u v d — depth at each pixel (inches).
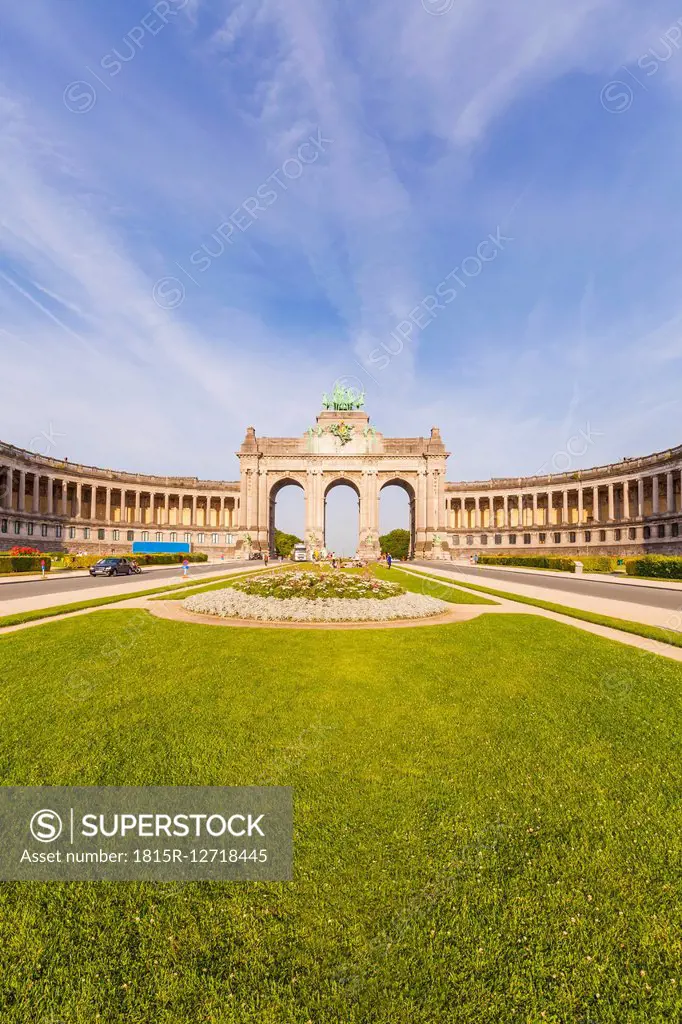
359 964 149.1
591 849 199.8
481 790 239.0
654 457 2866.6
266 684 379.6
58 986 145.5
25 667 415.5
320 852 195.5
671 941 157.9
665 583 1558.8
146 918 168.7
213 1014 136.3
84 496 3540.8
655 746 287.9
